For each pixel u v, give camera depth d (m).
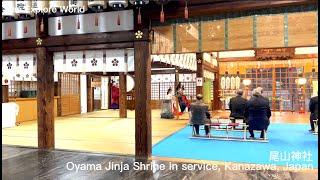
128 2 4.82
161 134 7.92
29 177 4.28
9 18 5.66
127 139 7.25
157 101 17.38
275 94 15.48
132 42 5.32
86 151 5.84
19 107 11.34
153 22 5.32
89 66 5.83
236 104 8.00
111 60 5.70
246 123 7.11
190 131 8.48
